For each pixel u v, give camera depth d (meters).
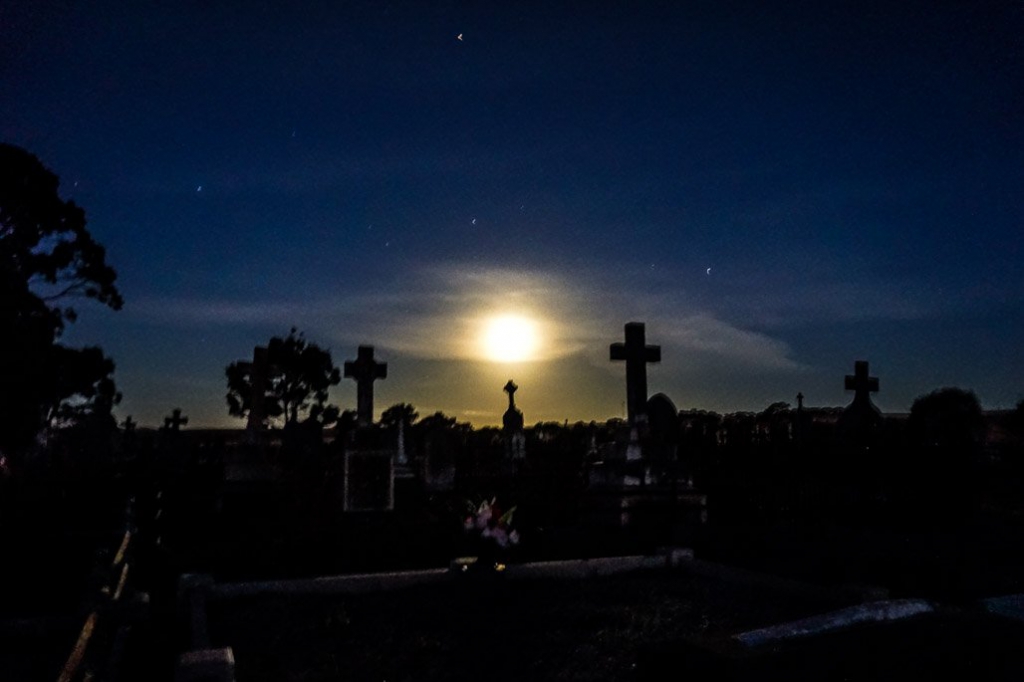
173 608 10.03
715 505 16.27
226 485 20.78
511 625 7.98
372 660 7.06
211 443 34.75
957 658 4.32
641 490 15.70
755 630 4.60
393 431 25.78
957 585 9.34
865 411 24.22
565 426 31.72
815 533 13.48
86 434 42.12
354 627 8.03
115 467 31.41
